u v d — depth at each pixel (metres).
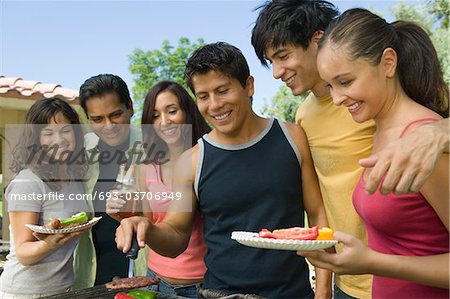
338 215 1.96
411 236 1.36
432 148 1.06
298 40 1.91
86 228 2.09
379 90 1.37
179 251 1.92
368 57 1.34
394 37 1.41
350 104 1.40
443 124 1.11
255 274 1.80
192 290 2.21
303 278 1.86
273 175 1.81
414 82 1.43
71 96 5.06
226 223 1.84
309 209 1.95
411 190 1.07
